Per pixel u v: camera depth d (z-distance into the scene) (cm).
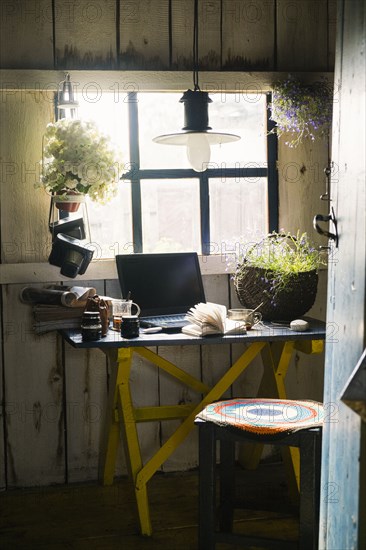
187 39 361
